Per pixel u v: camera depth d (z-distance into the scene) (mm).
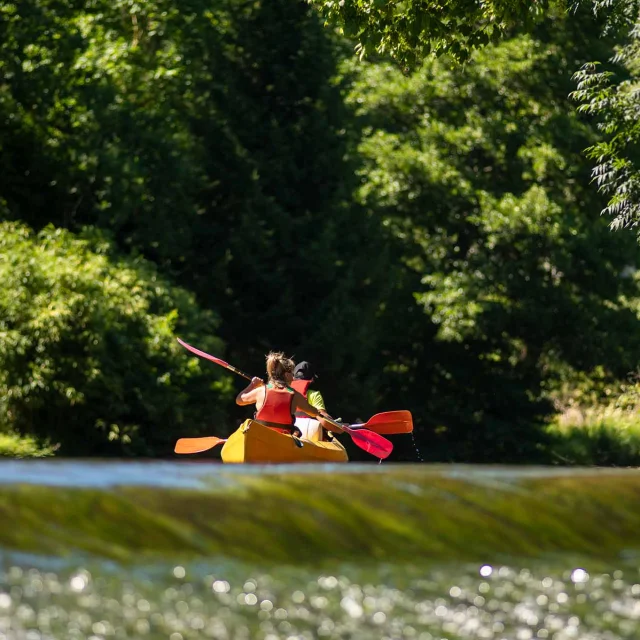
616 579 9648
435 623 8266
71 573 8008
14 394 42938
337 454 26156
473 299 64250
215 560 8797
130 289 47219
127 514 9180
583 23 66375
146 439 47031
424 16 32844
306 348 55000
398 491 10859
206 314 50062
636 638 8312
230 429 55938
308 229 56000
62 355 43625
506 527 10508
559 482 11977
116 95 56875
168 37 63594
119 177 51906
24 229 47156
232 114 56844
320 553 9406
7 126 52219
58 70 54469
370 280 58438
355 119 62375
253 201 55344
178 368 46969
